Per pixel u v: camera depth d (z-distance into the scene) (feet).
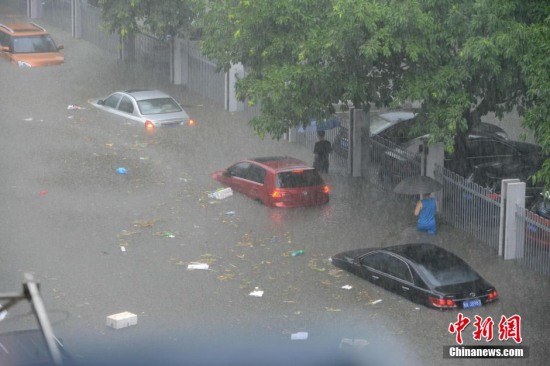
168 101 162.91
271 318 85.97
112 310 87.20
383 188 131.34
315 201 121.80
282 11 113.60
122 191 125.59
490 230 106.73
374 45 99.19
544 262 97.91
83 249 103.81
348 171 138.10
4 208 116.37
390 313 87.10
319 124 118.32
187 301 90.07
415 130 107.04
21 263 98.43
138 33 185.68
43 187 125.29
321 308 88.43
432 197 113.39
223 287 93.86
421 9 104.22
